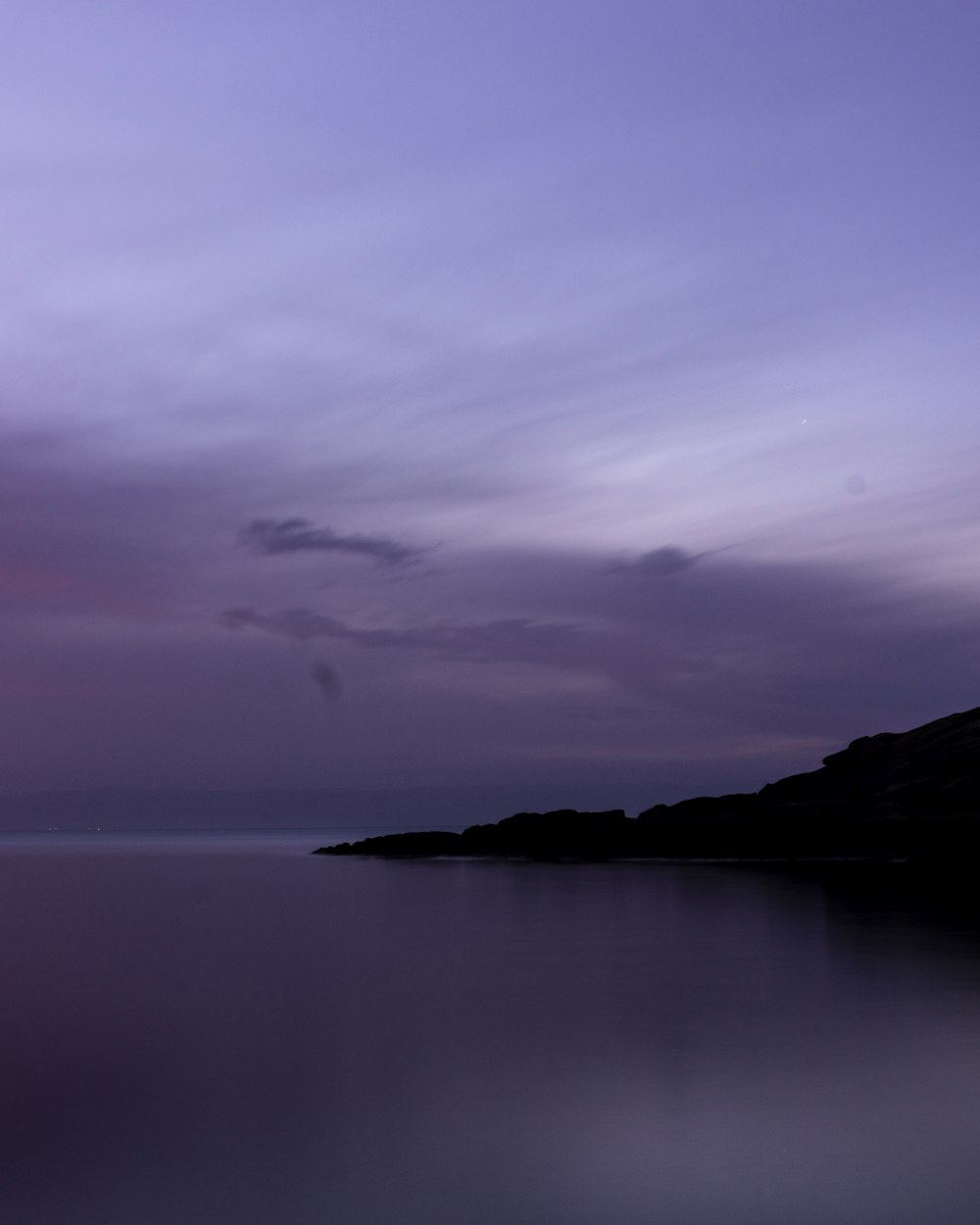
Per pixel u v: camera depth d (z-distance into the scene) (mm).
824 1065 11508
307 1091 11062
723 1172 8633
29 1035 13734
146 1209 8086
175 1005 15617
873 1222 7676
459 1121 10000
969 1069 11281
